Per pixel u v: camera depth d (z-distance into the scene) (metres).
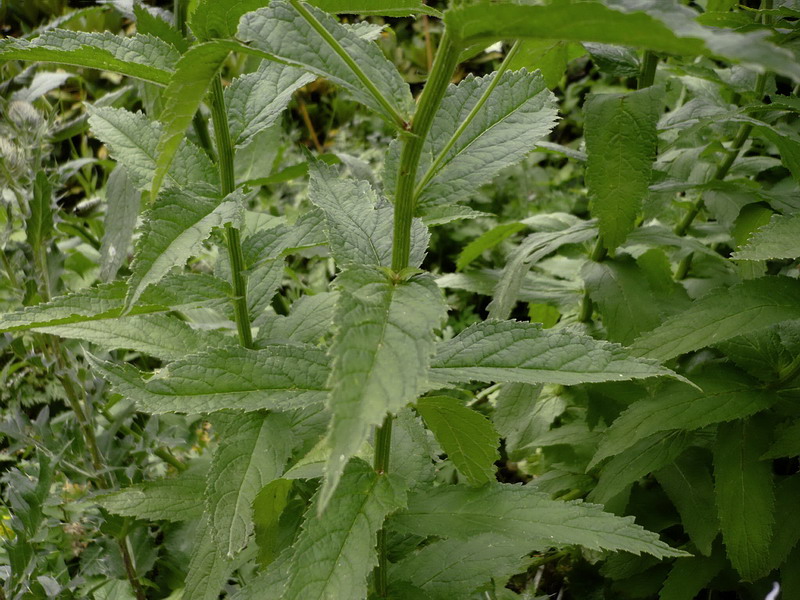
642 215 0.63
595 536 0.30
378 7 0.27
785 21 0.43
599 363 0.28
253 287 0.39
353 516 0.28
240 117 0.34
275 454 0.35
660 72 0.73
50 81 0.59
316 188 0.31
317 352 0.32
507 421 0.53
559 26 0.17
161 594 0.58
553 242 0.53
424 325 0.22
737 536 0.43
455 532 0.31
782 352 0.46
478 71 1.35
